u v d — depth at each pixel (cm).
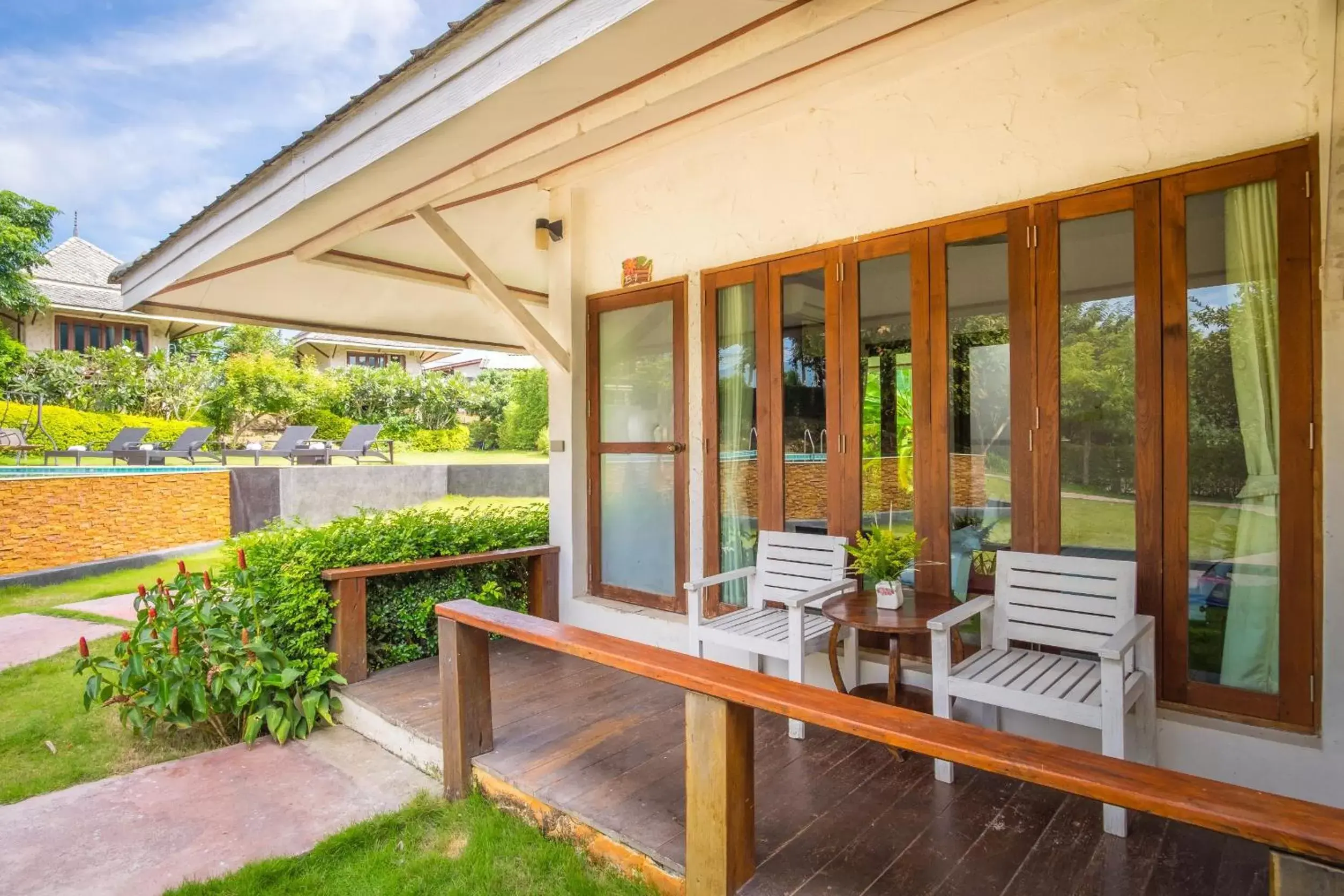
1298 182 238
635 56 223
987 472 308
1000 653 276
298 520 421
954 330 315
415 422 1902
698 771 192
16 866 231
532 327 447
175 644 315
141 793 280
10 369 1344
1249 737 244
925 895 188
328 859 234
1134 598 255
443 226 404
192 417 1571
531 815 244
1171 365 262
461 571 424
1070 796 239
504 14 233
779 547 362
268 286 494
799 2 211
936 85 317
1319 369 236
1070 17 279
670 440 430
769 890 189
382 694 344
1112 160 274
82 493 748
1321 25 226
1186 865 200
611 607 446
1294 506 240
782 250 372
